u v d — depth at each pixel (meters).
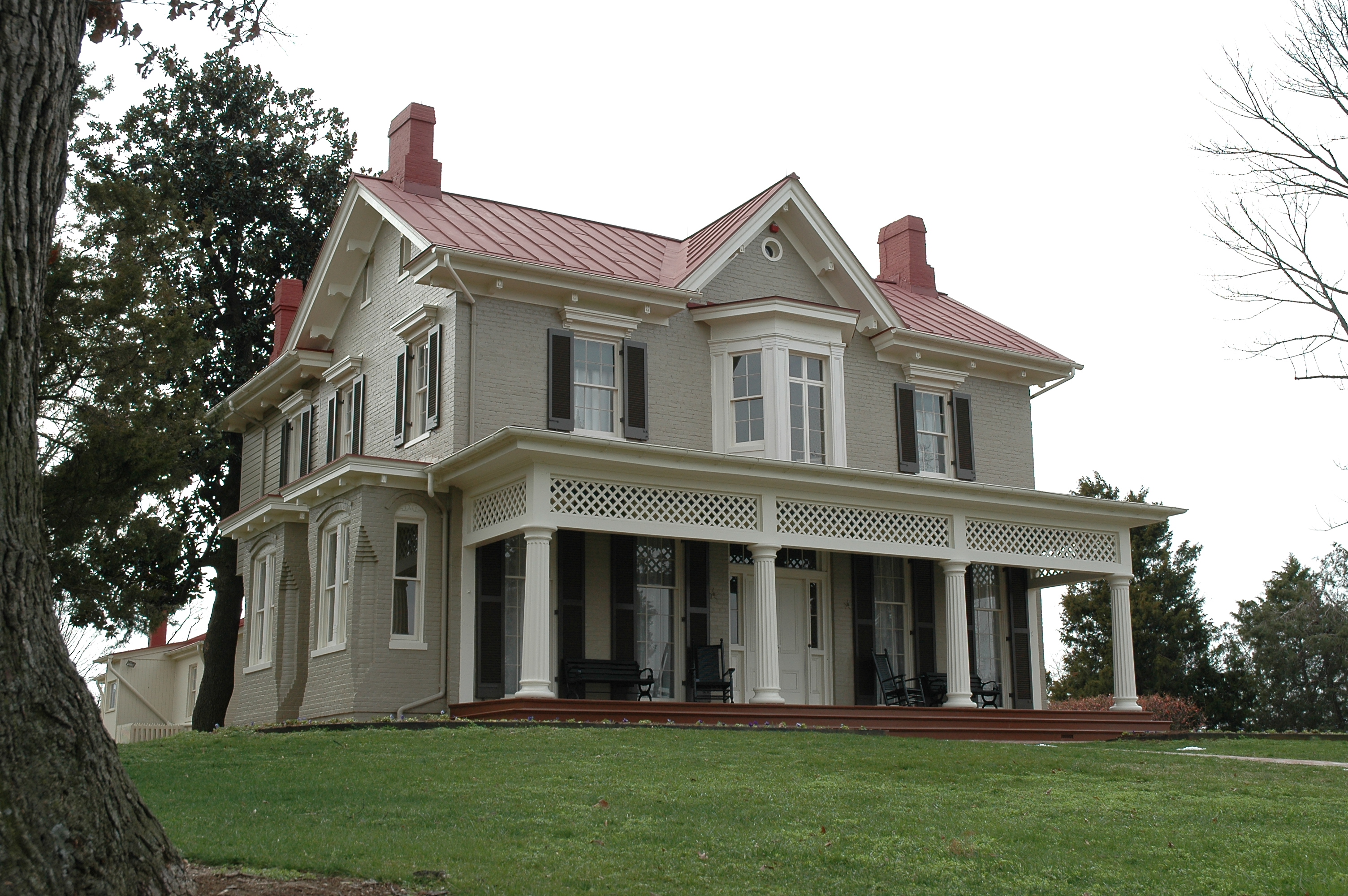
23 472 5.68
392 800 9.97
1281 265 19.44
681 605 20.69
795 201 22.72
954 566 21.05
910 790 11.69
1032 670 24.42
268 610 21.53
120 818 5.86
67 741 5.68
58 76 5.94
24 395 5.70
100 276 16.58
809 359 22.08
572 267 20.41
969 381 25.12
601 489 17.97
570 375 20.27
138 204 17.70
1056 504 21.91
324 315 24.14
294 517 21.00
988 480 24.83
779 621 21.94
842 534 19.97
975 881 8.19
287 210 30.73
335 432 23.78
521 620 19.42
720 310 21.59
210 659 27.70
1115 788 12.59
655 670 20.31
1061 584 24.31
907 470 23.45
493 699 17.94
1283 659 43.94
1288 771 14.57
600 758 12.62
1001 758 14.38
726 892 7.57
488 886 7.31
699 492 18.78
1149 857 9.09
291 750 12.92
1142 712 22.36
